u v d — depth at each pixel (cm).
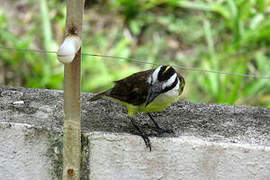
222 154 626
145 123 707
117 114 727
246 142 636
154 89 680
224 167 632
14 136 648
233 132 675
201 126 697
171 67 699
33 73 1264
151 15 1479
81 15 550
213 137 652
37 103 742
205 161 633
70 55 505
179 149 632
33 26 1431
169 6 1491
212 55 1255
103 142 638
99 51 1324
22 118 677
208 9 1420
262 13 1377
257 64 1277
